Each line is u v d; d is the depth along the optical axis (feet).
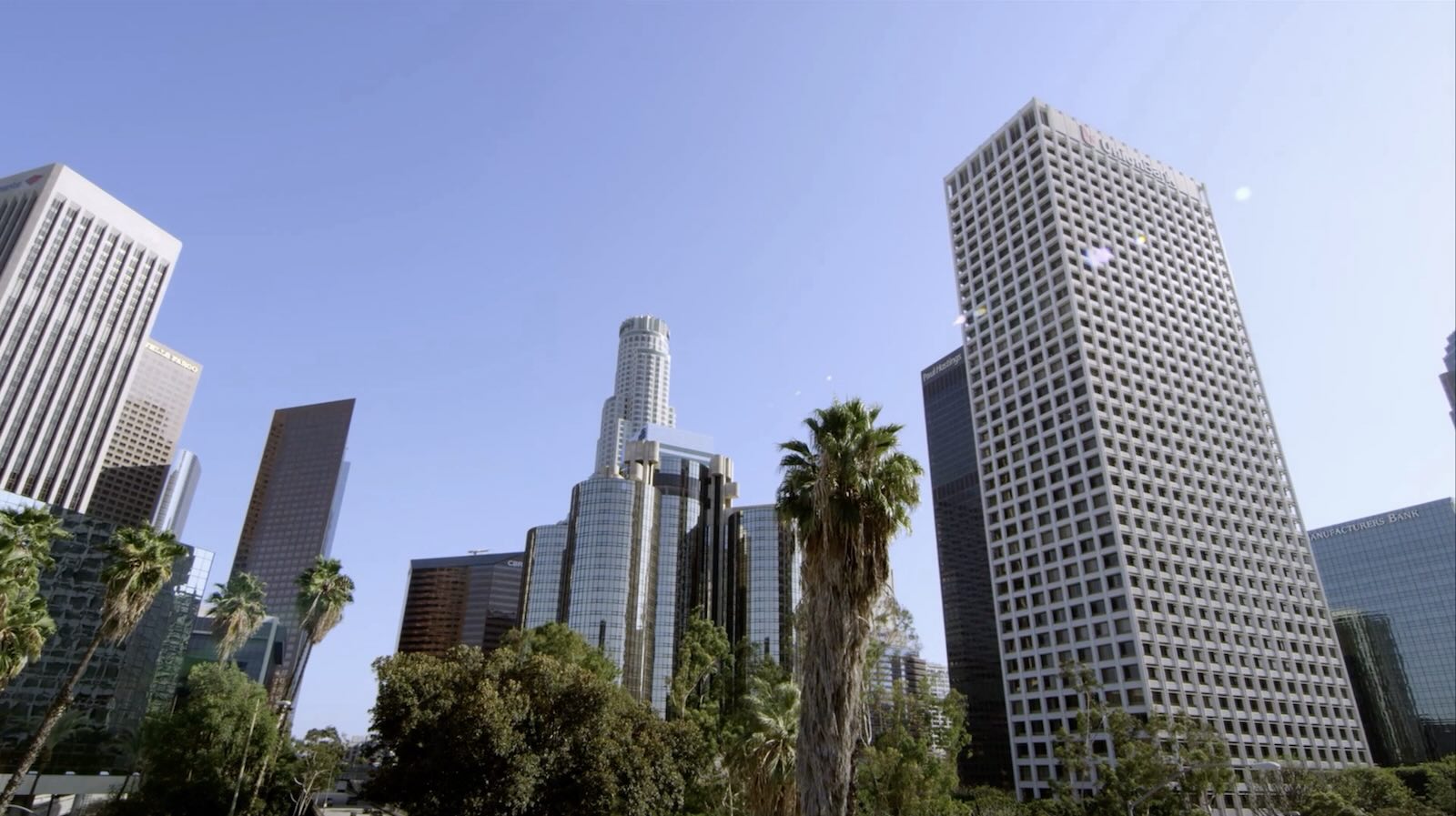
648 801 135.13
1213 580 412.98
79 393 529.86
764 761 138.92
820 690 80.33
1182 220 548.72
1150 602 383.24
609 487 554.05
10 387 490.49
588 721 134.41
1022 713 407.23
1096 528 403.13
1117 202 519.19
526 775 121.49
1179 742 204.23
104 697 292.61
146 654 322.55
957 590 617.21
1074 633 395.55
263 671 465.88
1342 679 427.33
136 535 163.32
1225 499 447.01
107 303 557.33
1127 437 428.56
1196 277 530.27
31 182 542.57
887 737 181.37
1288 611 432.25
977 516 622.13
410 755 124.98
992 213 536.01
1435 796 287.07
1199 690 371.56
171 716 241.55
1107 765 204.03
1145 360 466.70
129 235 579.89
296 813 265.34
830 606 83.20
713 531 594.24
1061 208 488.02
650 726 151.84
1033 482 446.60
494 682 133.18
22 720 264.93
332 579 234.58
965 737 189.78
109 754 290.76
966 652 590.55
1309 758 385.91
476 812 117.60
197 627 457.68
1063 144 517.14
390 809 136.26
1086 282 470.39
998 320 505.25
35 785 255.70
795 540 93.86
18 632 129.49
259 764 237.25
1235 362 513.04
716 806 178.91
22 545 136.77
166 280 605.31
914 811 166.91
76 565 294.87
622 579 522.88
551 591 573.33
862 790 172.24
